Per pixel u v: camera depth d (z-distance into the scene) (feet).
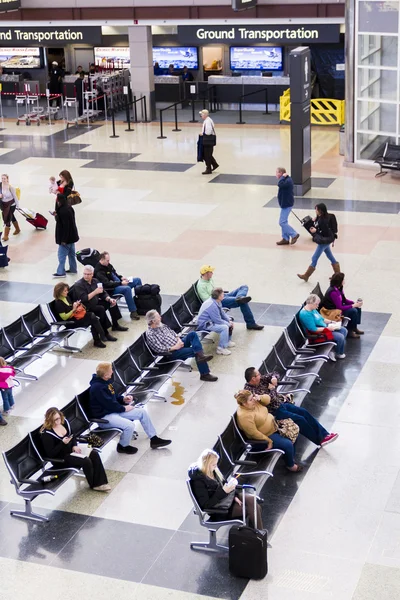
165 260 75.41
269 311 64.59
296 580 37.63
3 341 56.03
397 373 54.80
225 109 139.54
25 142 121.39
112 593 37.35
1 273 74.23
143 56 128.67
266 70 143.54
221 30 123.24
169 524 41.75
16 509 43.14
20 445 42.68
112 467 46.50
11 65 156.35
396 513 41.68
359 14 96.89
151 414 51.47
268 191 94.12
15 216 90.22
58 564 39.24
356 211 86.53
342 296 59.21
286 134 119.55
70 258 73.10
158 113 137.90
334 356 56.65
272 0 119.34
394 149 98.02
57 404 53.11
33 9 130.62
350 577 37.70
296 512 42.11
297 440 48.29
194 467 39.29
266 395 45.52
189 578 38.04
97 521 42.14
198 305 62.28
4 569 39.06
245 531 37.27
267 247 77.82
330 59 135.85
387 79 97.50
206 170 101.65
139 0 125.39
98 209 90.48
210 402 52.49
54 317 59.36
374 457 46.26
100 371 47.01
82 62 154.51
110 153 113.09
